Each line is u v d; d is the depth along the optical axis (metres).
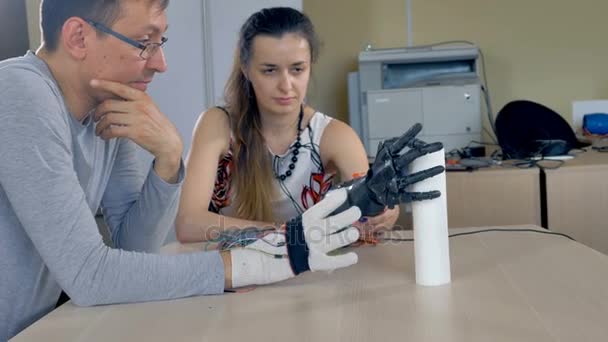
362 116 3.32
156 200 1.17
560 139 2.77
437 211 0.96
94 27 0.99
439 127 3.14
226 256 1.00
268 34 1.47
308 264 0.98
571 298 0.86
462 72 3.31
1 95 0.90
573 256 1.10
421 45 3.83
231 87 1.63
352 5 3.85
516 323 0.78
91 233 0.94
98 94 1.06
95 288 0.93
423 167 0.95
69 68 1.01
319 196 1.63
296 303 0.92
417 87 3.16
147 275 0.95
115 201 1.26
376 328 0.79
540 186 2.28
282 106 1.52
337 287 0.99
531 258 1.10
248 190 1.59
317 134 1.63
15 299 0.98
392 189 0.94
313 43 1.54
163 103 2.98
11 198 0.91
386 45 3.86
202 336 0.80
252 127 1.61
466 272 1.03
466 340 0.73
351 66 3.88
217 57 2.97
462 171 2.31
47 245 0.91
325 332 0.78
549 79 3.83
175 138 1.13
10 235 0.96
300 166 1.62
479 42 3.83
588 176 2.23
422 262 0.97
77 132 1.05
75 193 0.93
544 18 3.79
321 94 3.90
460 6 3.82
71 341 0.80
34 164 0.89
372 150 3.20
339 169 1.62
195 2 2.96
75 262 0.92
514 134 2.73
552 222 2.25
